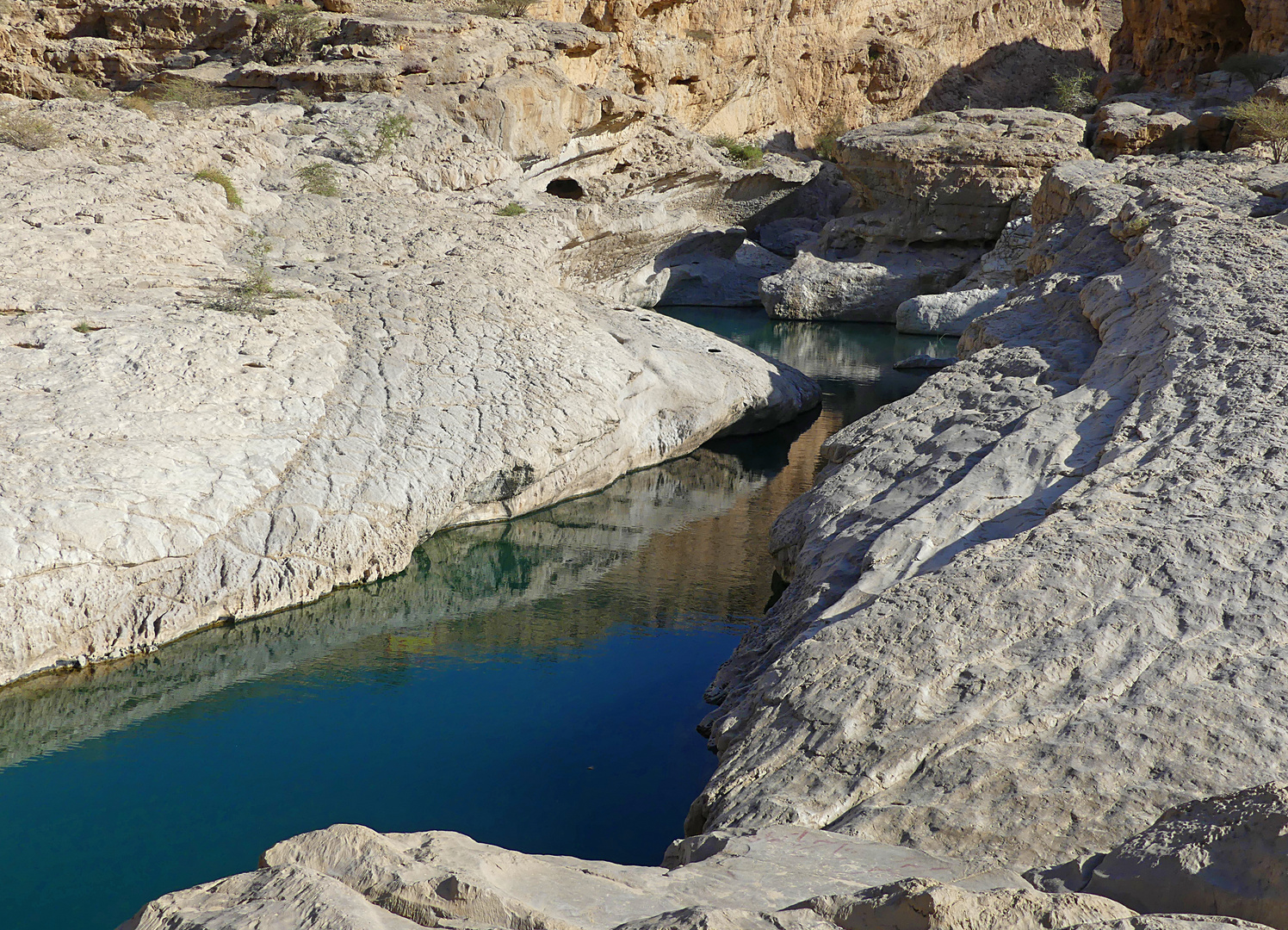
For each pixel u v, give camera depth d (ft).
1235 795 11.12
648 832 21.88
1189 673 17.16
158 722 25.91
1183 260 37.96
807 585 26.94
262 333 37.01
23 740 24.80
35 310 34.86
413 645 30.81
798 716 18.65
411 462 35.29
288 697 27.50
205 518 30.01
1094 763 15.70
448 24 87.04
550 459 39.55
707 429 51.06
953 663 18.66
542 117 87.35
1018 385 34.24
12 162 47.24
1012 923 9.07
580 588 35.45
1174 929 8.38
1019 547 21.90
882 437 33.68
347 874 10.98
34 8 92.12
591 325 49.06
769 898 11.87
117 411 30.83
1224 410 26.37
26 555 26.17
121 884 19.65
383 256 50.70
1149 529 21.29
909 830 15.25
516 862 11.88
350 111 72.64
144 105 73.77
